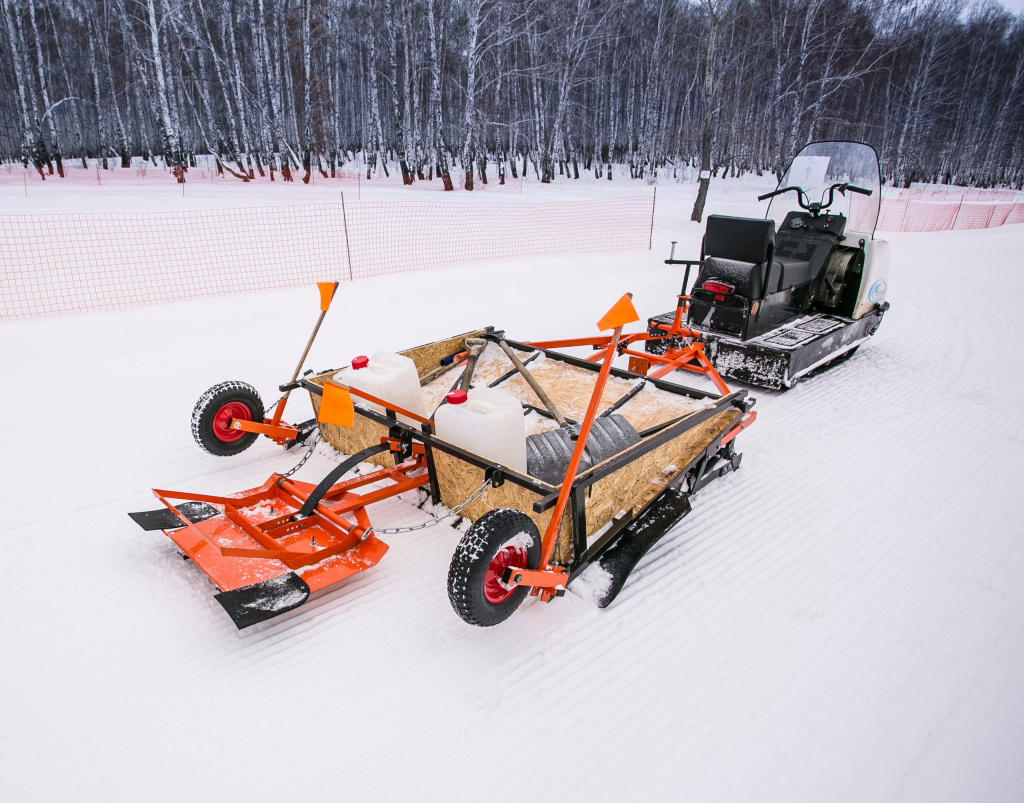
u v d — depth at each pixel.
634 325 6.80
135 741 2.01
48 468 3.71
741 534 3.29
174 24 23.02
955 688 2.34
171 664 2.33
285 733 2.05
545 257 10.42
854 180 5.70
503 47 24.84
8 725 2.06
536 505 2.32
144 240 9.99
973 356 6.35
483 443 2.70
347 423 2.37
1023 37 36.47
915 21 30.47
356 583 2.79
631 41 29.25
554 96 29.11
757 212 17.53
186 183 20.81
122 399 4.70
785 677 2.36
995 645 2.56
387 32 24.33
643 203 18.62
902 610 2.74
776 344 5.14
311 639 2.47
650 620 2.63
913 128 31.89
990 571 3.03
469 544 2.20
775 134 27.95
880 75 30.84
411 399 3.26
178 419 4.39
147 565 2.88
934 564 3.07
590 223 14.02
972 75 35.41
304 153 24.64
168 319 6.51
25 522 3.18
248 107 26.09
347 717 2.12
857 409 4.96
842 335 5.68
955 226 18.88
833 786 1.94
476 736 2.06
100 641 2.43
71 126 31.78
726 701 2.24
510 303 7.57
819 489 3.76
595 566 2.82
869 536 3.29
